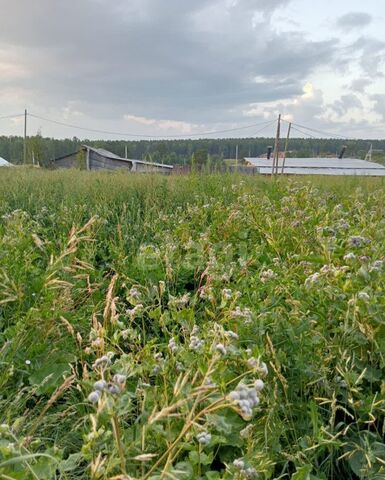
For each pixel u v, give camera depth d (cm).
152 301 289
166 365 185
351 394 194
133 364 183
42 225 515
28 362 223
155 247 418
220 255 374
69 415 195
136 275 356
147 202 588
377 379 200
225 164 1023
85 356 246
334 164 3850
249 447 158
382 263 255
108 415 139
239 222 460
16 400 186
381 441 186
